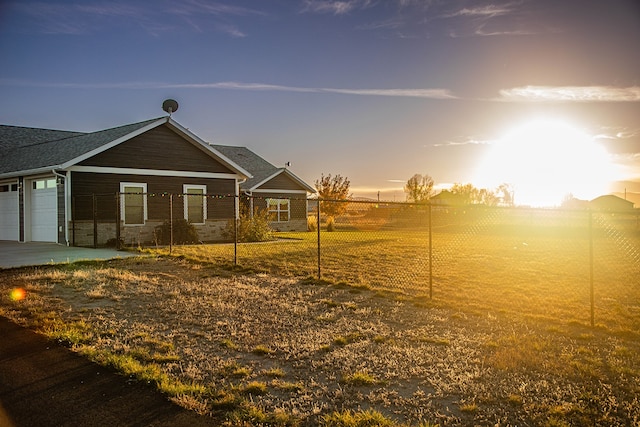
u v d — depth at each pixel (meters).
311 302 8.31
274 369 5.07
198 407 4.06
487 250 17.44
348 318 7.27
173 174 20.22
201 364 5.21
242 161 32.94
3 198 20.44
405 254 15.88
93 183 17.80
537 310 7.79
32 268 11.48
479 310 7.79
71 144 20.14
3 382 4.60
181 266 12.23
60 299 8.32
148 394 4.33
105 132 20.75
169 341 6.02
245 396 4.38
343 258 14.55
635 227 33.28
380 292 9.07
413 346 5.89
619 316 7.40
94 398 4.24
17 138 25.25
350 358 5.42
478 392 4.49
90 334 6.19
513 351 5.58
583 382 4.75
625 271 12.17
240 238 21.25
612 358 5.46
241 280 10.33
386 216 43.06
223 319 7.16
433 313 7.59
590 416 4.03
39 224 18.81
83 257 13.41
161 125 19.84
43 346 5.69
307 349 5.74
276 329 6.63
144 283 9.83
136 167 19.06
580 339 6.23
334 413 3.98
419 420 3.95
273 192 29.16
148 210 19.38
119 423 3.78
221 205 21.98
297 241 21.34
